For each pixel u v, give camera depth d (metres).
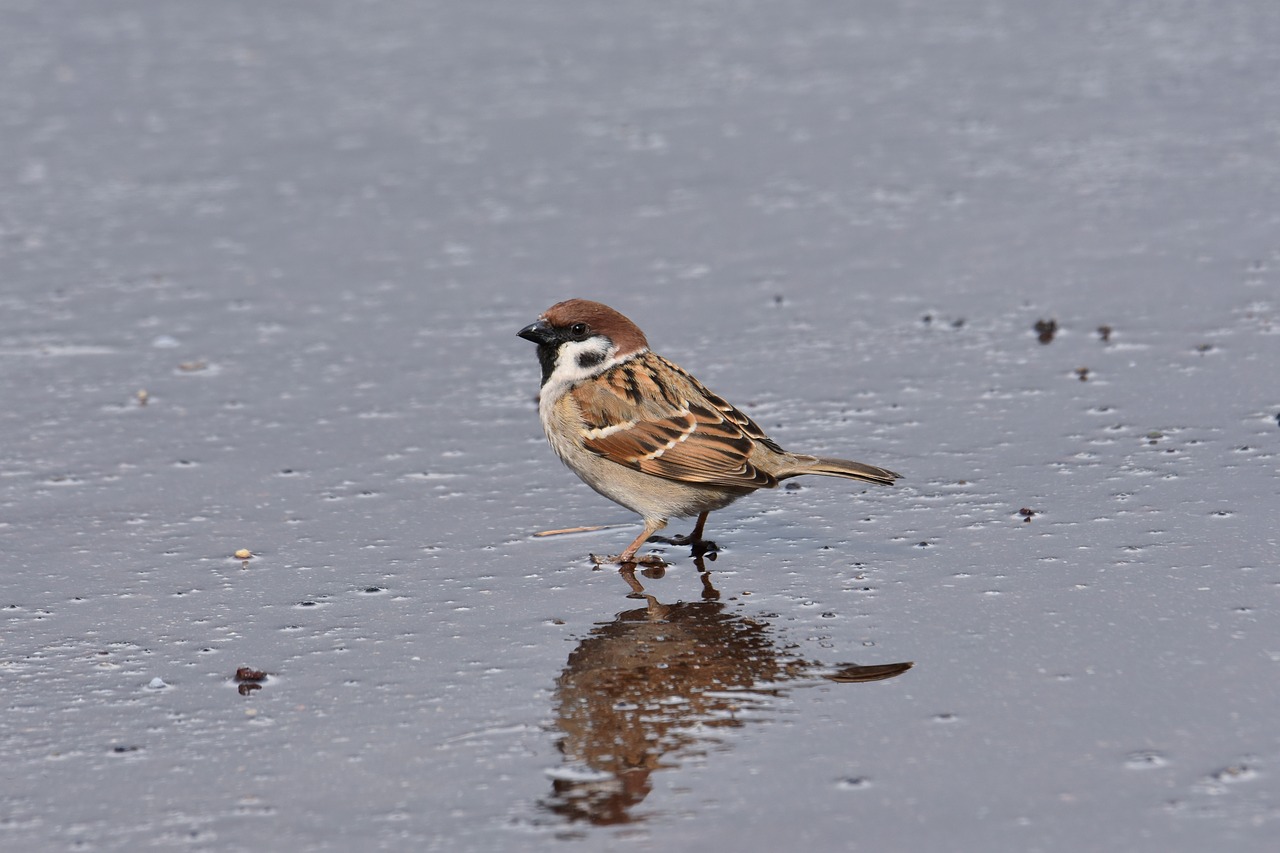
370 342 15.69
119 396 14.30
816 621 9.27
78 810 7.42
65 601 10.05
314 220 19.72
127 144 22.98
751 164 21.22
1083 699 8.02
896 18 29.83
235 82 26.09
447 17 30.61
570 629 9.37
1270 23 27.83
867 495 11.48
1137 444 12.02
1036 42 27.41
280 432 13.38
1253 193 18.70
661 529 11.23
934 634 8.97
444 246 18.59
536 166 21.55
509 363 15.01
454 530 11.21
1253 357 13.74
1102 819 6.91
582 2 31.80
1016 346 14.53
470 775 7.59
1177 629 8.79
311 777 7.65
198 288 17.42
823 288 16.59
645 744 7.80
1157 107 22.88
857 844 6.82
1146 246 17.12
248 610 9.83
